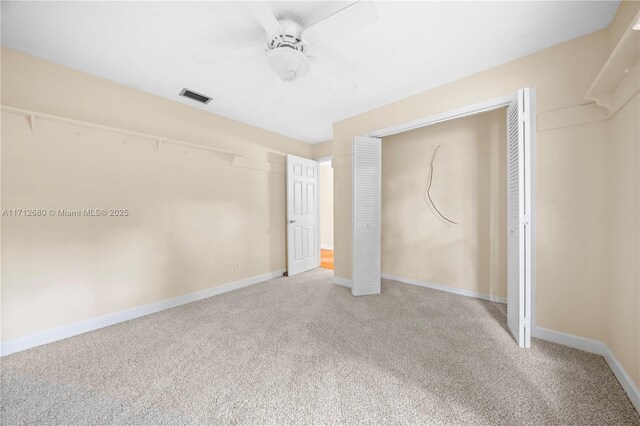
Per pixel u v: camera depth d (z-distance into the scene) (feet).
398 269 11.53
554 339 6.13
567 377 4.85
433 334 6.65
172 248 8.89
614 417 3.94
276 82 7.84
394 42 6.06
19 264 6.08
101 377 5.02
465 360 5.46
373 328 7.03
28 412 4.15
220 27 5.49
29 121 6.23
